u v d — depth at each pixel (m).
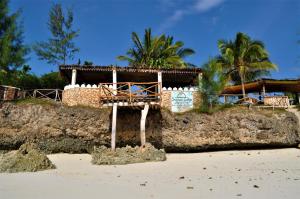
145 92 17.11
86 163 13.68
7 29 20.81
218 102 18.42
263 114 17.53
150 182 9.14
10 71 20.89
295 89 26.11
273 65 28.41
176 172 10.99
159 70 18.86
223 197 7.07
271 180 9.05
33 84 23.83
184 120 16.83
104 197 7.30
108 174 10.85
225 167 12.02
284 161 13.33
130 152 14.20
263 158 14.40
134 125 16.58
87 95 17.52
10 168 11.76
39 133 16.14
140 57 29.61
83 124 16.44
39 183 9.26
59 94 19.97
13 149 16.02
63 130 16.28
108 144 16.39
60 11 25.45
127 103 15.28
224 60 30.02
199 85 18.64
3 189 8.37
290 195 7.09
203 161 13.81
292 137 17.22
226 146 16.86
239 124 16.98
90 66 18.28
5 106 16.47
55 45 24.97
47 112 16.53
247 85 24.67
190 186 8.42
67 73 19.62
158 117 16.75
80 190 8.12
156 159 13.93
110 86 17.92
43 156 12.58
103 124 16.52
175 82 23.45
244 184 8.55
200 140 16.58
